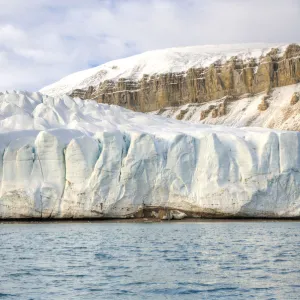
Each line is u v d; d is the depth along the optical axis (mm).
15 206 175000
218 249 104188
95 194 172750
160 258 93438
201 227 154750
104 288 70312
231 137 181000
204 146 178125
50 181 177000
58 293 67812
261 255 95438
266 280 73875
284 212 174500
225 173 175000
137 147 176000
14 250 105562
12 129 195375
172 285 71688
